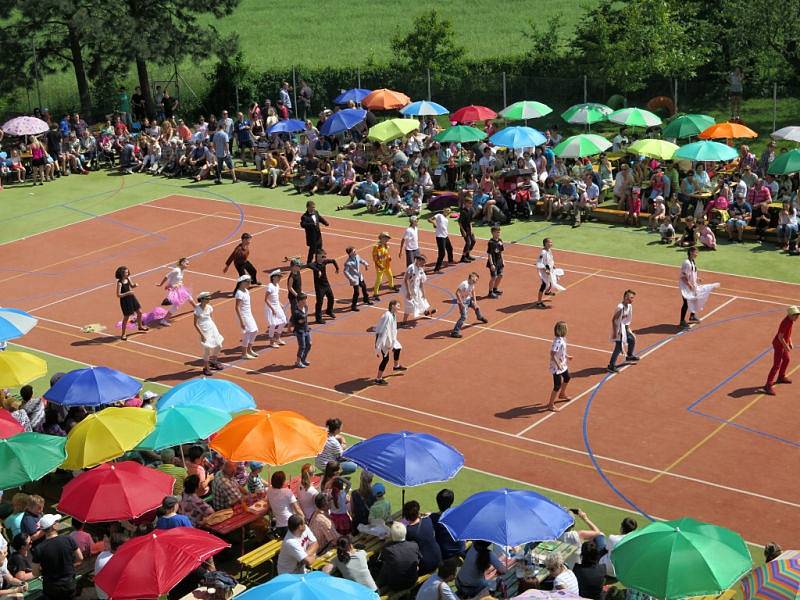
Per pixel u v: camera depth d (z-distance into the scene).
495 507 16.02
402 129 42.25
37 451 18.23
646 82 52.88
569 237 36.28
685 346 27.47
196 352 28.66
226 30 78.25
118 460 20.56
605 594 16.27
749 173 36.53
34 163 45.38
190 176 45.78
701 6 53.47
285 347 28.61
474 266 33.88
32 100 57.25
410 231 32.53
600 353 27.28
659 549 14.57
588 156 41.88
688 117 41.38
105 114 55.34
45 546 16.44
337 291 32.44
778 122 48.56
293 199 42.00
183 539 15.11
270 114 49.53
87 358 28.55
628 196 36.97
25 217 41.06
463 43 69.75
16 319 24.56
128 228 39.31
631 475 21.77
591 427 23.70
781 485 21.17
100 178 46.16
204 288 33.06
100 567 16.33
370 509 18.34
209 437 21.53
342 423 24.36
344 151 44.16
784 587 13.62
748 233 35.31
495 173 40.03
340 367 27.25
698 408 24.30
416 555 16.81
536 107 44.59
